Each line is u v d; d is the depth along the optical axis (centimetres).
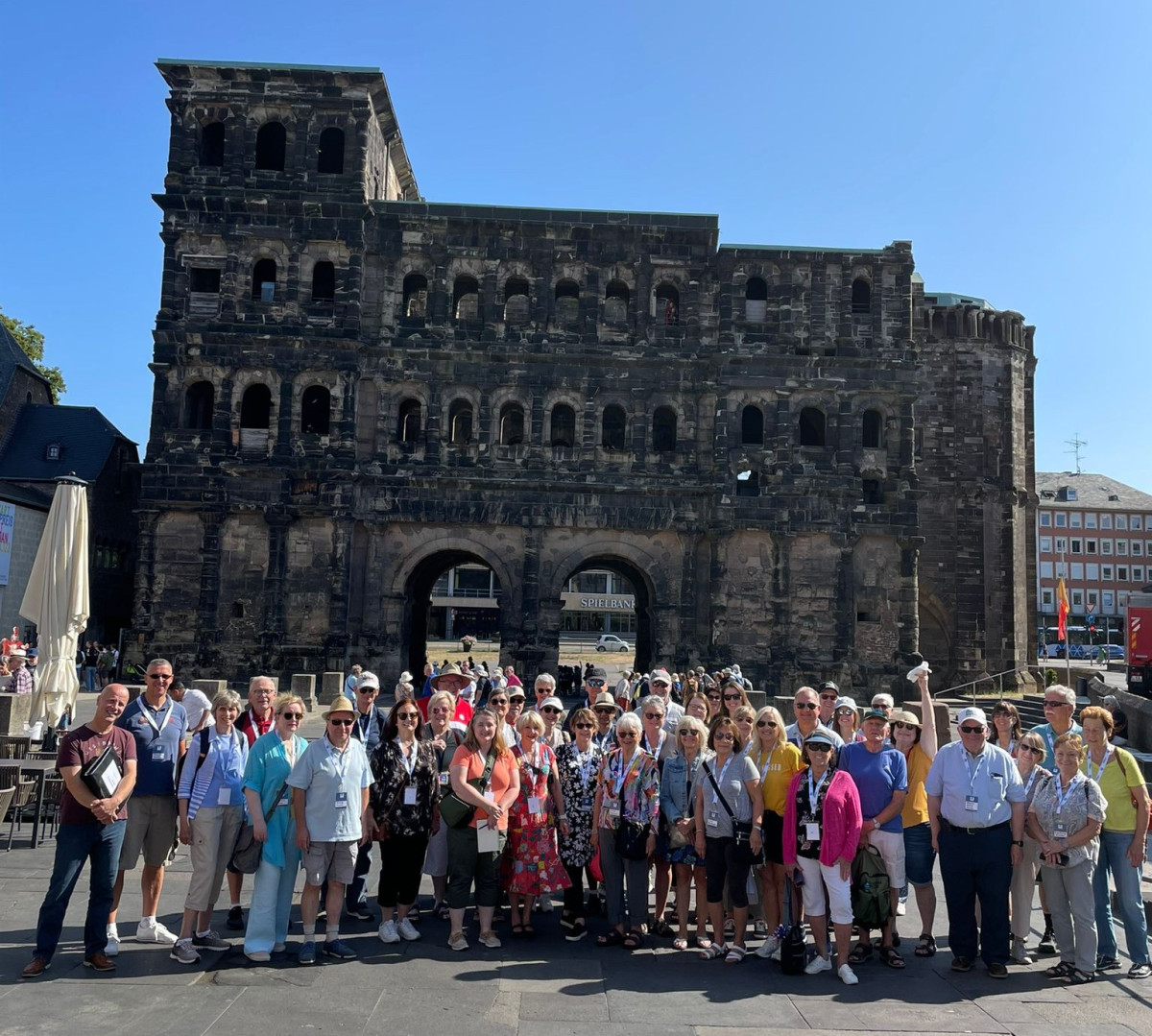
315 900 1371
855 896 1408
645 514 5359
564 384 5409
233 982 1280
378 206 5416
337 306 5312
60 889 1280
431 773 1527
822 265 5509
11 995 1207
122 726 1429
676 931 1590
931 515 6253
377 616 5262
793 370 5419
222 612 5162
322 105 5394
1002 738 1667
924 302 6525
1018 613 6284
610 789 1508
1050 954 1533
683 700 2614
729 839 1448
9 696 2983
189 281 5331
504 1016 1197
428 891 1831
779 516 5325
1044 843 1422
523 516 5309
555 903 1802
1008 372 6431
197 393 5469
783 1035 1164
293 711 1398
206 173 5350
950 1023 1222
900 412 5488
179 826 1476
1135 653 4712
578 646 12212
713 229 5488
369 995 1252
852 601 5319
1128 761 1450
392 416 5375
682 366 5456
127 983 1262
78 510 2938
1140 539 15000
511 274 5491
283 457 5206
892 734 1608
